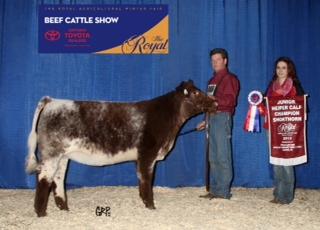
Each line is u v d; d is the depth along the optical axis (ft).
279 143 20.88
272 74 24.25
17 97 24.06
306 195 23.41
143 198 19.94
